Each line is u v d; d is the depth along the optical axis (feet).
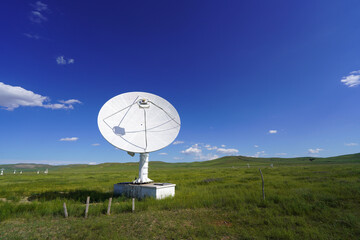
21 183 96.84
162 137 57.88
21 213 37.14
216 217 34.22
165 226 29.68
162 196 50.67
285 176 92.89
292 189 53.78
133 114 59.98
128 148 51.78
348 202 39.06
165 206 41.37
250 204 40.68
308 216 33.12
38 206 40.57
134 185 53.98
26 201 50.42
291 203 38.63
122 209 39.37
